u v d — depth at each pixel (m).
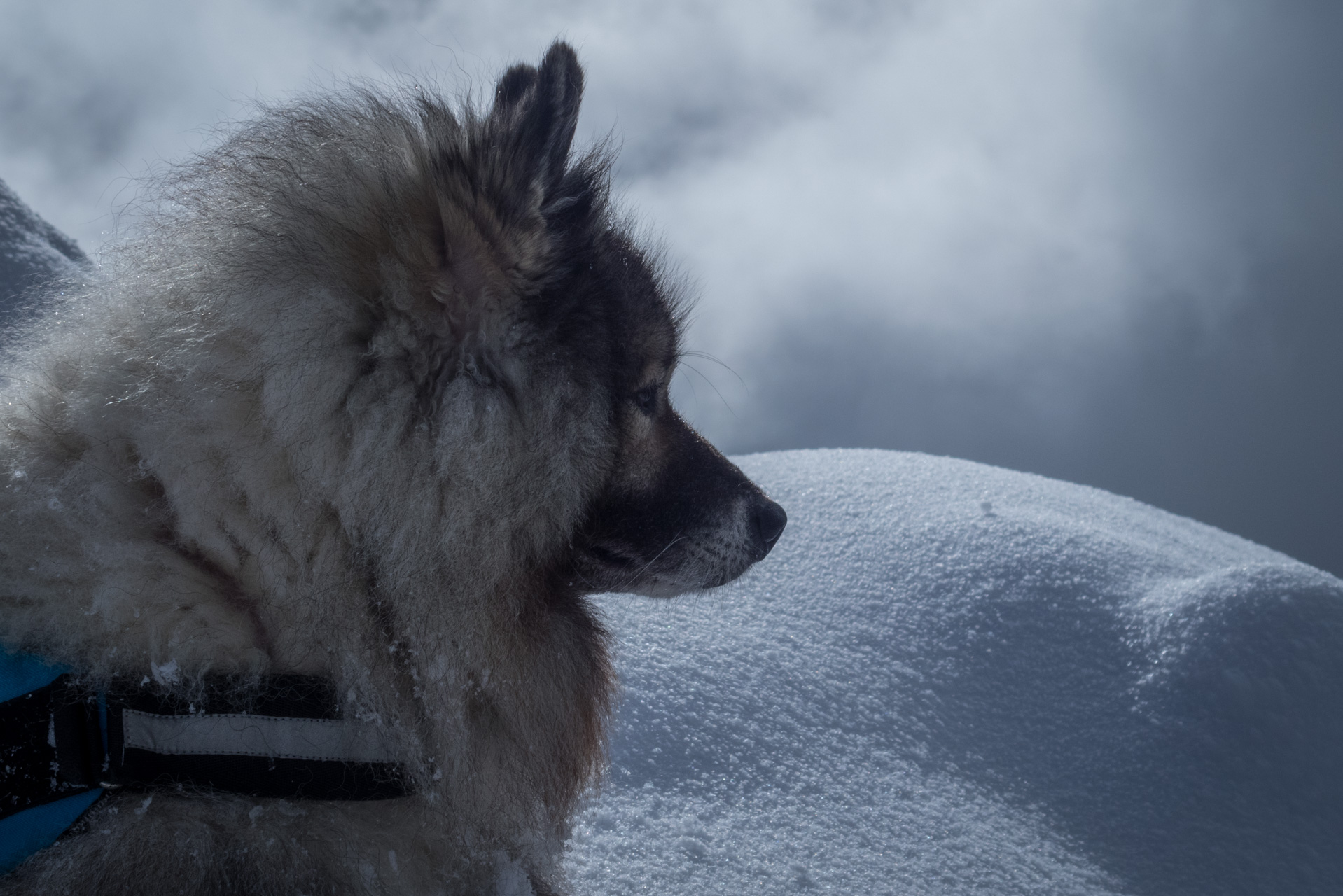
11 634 1.28
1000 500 4.21
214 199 1.51
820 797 2.46
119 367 1.40
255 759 1.35
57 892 1.21
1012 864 2.37
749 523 2.01
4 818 1.22
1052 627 3.32
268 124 1.62
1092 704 3.05
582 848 2.07
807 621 3.31
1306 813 2.69
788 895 2.05
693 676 2.81
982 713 3.02
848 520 3.99
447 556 1.46
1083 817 2.67
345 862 1.39
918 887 2.19
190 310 1.41
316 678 1.41
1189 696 2.97
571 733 1.75
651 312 1.78
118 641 1.31
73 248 4.28
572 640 1.76
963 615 3.35
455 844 1.55
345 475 1.40
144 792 1.30
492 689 1.57
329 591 1.40
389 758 1.45
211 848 1.29
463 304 1.48
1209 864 2.51
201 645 1.35
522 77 1.79
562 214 1.67
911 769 2.69
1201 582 3.38
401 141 1.56
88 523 1.31
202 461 1.34
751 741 2.61
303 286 1.40
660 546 1.88
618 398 1.73
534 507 1.58
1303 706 2.94
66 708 1.25
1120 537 3.96
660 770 2.41
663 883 2.01
